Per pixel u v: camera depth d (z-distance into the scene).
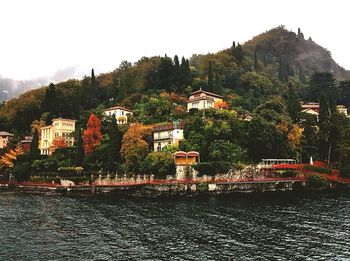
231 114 117.38
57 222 56.97
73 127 144.88
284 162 105.50
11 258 38.81
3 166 133.25
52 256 39.28
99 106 170.75
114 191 93.06
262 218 57.53
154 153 97.94
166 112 138.38
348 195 85.94
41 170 119.38
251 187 91.94
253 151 104.19
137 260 37.50
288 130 113.88
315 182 97.12
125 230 50.59
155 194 88.81
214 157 95.88
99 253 40.06
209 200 80.06
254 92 177.75
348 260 36.38
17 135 161.62
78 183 101.44
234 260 36.94
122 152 104.06
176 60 173.25
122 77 197.12
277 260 36.72
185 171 94.69
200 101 132.12
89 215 62.75
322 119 129.88
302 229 49.69
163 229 50.84
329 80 197.50
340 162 111.38
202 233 48.09
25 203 79.50
